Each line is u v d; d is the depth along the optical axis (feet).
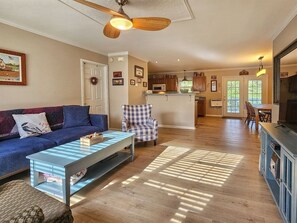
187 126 18.89
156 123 12.60
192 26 10.43
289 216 4.74
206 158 10.09
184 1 7.62
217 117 27.09
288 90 6.80
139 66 19.29
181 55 18.07
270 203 6.02
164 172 8.40
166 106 19.69
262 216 5.40
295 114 6.13
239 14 8.88
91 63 15.76
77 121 11.67
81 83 14.60
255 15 9.00
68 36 12.25
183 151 11.34
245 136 15.12
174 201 6.20
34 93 11.18
